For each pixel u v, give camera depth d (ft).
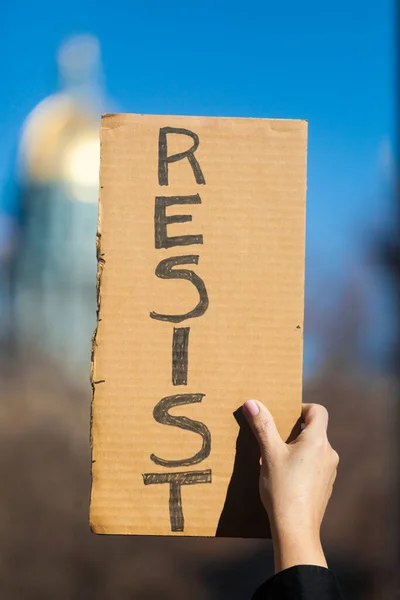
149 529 3.94
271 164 4.02
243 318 3.99
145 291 3.99
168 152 4.02
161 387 3.97
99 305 3.98
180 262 3.99
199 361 3.98
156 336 3.98
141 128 4.03
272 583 3.65
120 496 3.94
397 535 7.39
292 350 3.98
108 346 3.98
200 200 4.01
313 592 3.59
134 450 3.96
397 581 7.07
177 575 7.26
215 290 3.99
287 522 3.74
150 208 4.00
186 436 3.96
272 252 4.00
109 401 3.97
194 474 3.96
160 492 3.95
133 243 4.00
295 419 3.96
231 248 4.00
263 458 3.87
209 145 4.03
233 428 3.96
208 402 3.97
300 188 4.02
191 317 3.98
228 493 3.95
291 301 3.99
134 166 4.02
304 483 3.79
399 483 7.91
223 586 7.24
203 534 3.94
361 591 6.97
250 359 3.98
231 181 4.02
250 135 4.03
